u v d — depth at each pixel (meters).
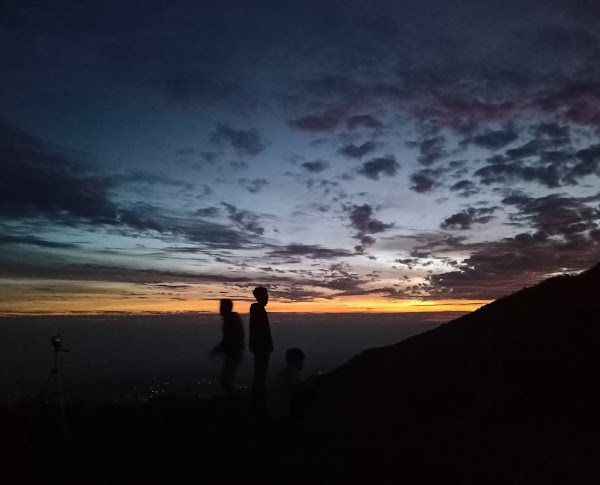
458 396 13.59
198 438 9.11
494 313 21.17
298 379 9.89
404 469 7.87
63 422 8.47
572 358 14.14
